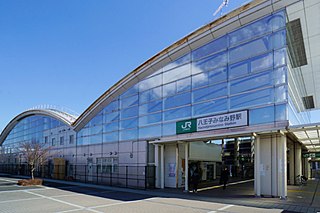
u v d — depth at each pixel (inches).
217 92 701.9
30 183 960.3
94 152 1149.1
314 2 578.2
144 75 932.0
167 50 841.5
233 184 1019.3
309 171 1492.4
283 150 595.2
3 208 494.0
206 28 741.3
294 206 500.7
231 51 692.7
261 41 636.7
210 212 447.5
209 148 1133.1
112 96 1064.2
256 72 632.4
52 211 462.6
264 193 622.8
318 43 733.9
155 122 862.5
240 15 674.8
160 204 528.7
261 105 608.7
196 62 770.8
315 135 669.3
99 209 478.6
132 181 914.7
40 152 1316.4
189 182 932.0
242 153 1907.0
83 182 1095.6
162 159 837.2
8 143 2170.3
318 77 952.9
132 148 937.5
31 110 1759.4
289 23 652.1
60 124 1473.9
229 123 659.4
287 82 581.0
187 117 764.6
